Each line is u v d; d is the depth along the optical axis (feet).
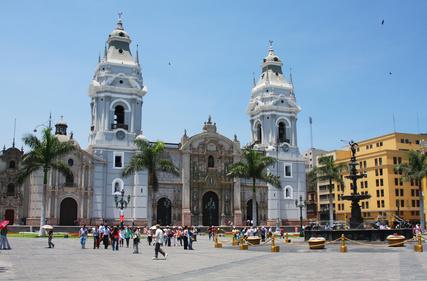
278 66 386.93
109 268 97.81
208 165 339.98
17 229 253.44
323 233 182.60
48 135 225.35
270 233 217.36
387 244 165.17
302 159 367.86
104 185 303.68
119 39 333.01
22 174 228.63
